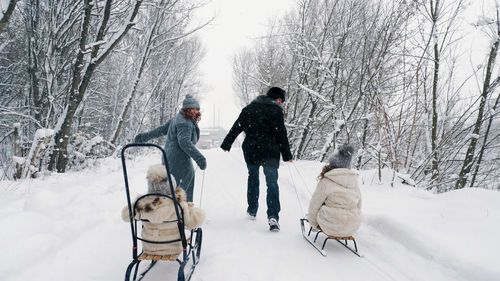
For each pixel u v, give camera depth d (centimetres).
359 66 1008
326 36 1162
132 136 1539
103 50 815
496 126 823
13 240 285
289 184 716
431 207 444
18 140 738
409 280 277
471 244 300
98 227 372
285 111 1387
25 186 551
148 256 237
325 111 1285
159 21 1241
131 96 1243
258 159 409
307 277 279
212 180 809
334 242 366
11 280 241
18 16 1123
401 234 350
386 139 696
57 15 934
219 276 275
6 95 1371
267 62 1571
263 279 273
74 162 924
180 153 376
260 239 370
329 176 325
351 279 277
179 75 2388
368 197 540
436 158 767
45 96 988
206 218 452
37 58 950
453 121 805
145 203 232
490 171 844
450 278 271
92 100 1792
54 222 351
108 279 264
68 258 290
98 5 944
